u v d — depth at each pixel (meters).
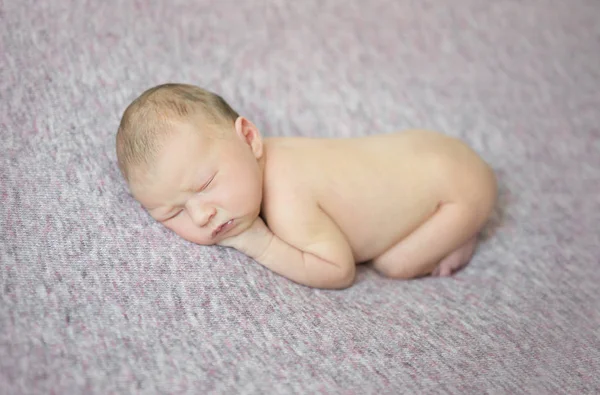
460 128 1.53
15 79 1.22
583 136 1.54
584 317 1.16
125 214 1.10
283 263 1.15
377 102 1.53
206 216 1.07
